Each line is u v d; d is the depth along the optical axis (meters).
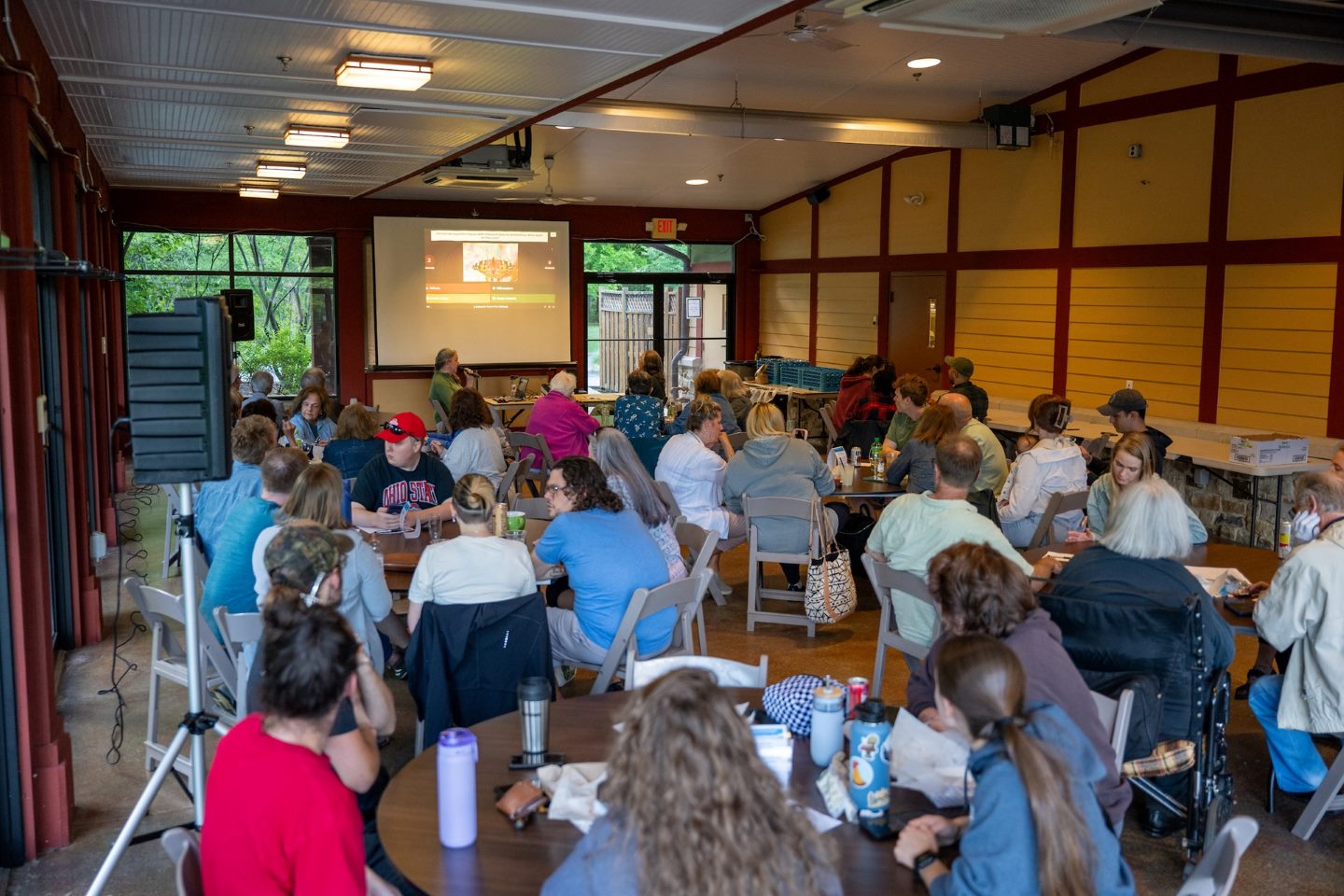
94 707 5.22
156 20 4.46
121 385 11.62
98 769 4.56
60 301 5.75
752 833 1.68
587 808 2.55
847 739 2.88
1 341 3.67
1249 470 8.00
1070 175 10.62
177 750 3.38
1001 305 11.62
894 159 13.04
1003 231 11.51
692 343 16.03
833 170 13.73
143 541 8.63
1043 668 2.72
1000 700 2.08
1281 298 8.70
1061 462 6.19
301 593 3.04
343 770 2.55
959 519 4.45
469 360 14.43
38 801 3.88
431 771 2.82
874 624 6.58
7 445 3.69
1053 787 1.97
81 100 6.41
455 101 6.41
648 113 9.79
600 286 15.41
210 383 3.33
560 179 13.45
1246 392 9.05
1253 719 5.13
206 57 5.24
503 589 3.95
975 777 2.08
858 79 10.00
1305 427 8.59
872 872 2.32
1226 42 7.66
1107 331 10.34
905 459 6.70
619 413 9.41
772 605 6.98
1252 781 4.47
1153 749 3.59
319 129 7.54
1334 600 3.82
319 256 13.88
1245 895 3.63
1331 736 4.61
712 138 11.84
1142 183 9.85
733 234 15.84
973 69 9.88
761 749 2.75
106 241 10.78
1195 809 3.67
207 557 5.32
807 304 14.99
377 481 5.61
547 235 14.63
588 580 4.34
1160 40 7.55
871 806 2.48
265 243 13.60
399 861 2.37
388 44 4.89
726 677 3.38
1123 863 2.14
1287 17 7.67
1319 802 3.95
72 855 3.88
